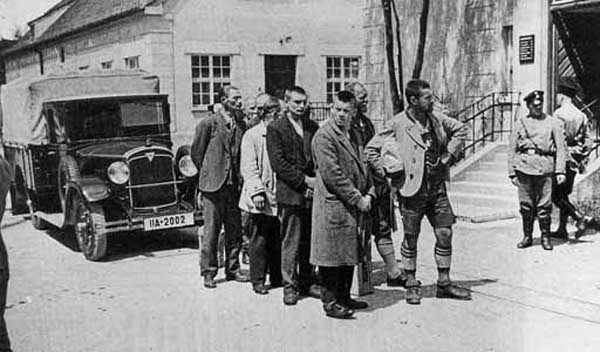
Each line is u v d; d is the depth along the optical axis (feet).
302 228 20.47
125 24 36.50
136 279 23.53
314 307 19.66
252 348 15.79
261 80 42.34
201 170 22.41
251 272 21.40
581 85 38.83
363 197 18.39
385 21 43.70
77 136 29.63
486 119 43.14
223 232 25.68
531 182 27.14
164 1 37.17
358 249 18.60
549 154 27.02
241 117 23.27
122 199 27.73
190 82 38.99
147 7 36.99
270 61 42.86
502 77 42.98
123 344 16.19
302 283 21.08
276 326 17.84
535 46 38.37
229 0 40.11
